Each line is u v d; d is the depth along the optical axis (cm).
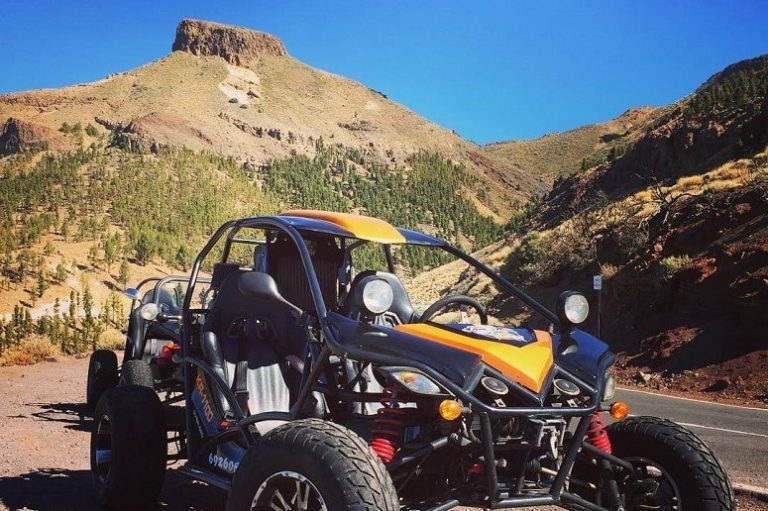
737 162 4041
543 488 437
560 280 4047
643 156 6850
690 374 2189
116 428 540
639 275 3225
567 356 462
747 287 2419
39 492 611
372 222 542
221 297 551
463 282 5506
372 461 366
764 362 2058
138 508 557
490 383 406
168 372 951
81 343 2542
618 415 449
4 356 2047
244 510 388
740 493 717
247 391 529
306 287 564
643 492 470
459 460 429
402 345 418
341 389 472
